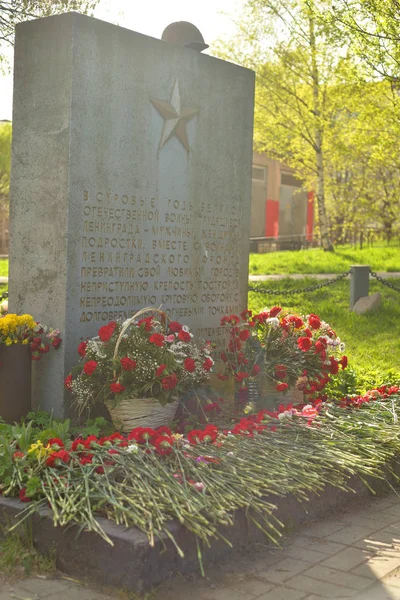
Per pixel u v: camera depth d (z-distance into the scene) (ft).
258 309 51.11
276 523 16.56
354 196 99.35
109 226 22.34
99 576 13.74
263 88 87.92
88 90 21.53
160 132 23.99
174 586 13.75
